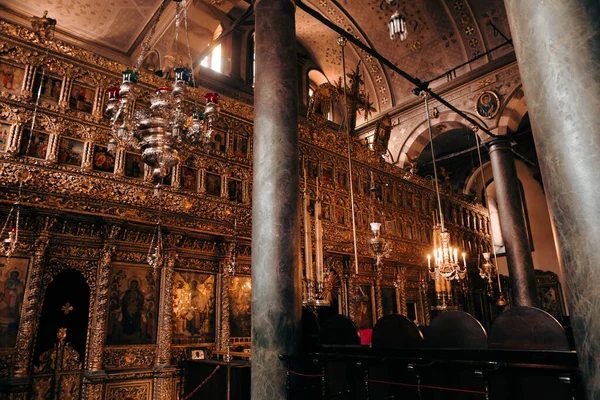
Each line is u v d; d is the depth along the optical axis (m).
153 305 8.77
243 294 10.37
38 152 7.82
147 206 8.79
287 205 5.95
